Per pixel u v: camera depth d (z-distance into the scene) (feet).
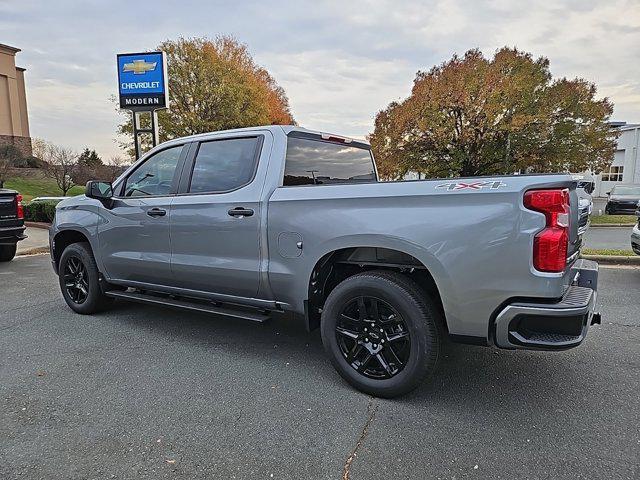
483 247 8.41
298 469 7.39
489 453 7.78
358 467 7.44
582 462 7.48
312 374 11.10
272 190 11.14
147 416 9.11
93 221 15.25
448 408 9.36
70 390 10.26
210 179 12.48
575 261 10.39
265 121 84.84
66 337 13.85
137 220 13.83
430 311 9.23
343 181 13.88
